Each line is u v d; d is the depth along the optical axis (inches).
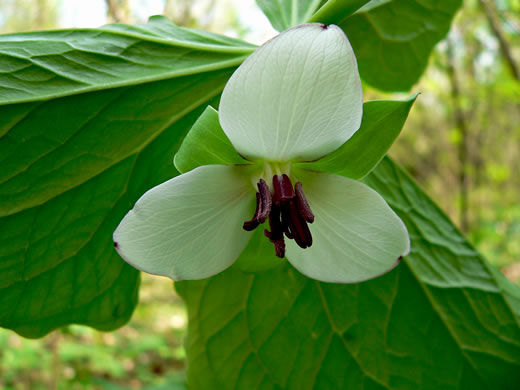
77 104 4.6
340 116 3.3
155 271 3.7
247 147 3.7
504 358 6.0
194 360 6.4
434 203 6.4
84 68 4.6
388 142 3.8
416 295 6.1
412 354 6.1
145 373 24.3
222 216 3.9
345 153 3.9
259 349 6.3
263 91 3.2
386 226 3.8
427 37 7.3
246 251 4.3
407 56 7.5
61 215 4.8
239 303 6.3
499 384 6.0
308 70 3.1
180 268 3.8
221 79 4.9
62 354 20.2
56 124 4.6
